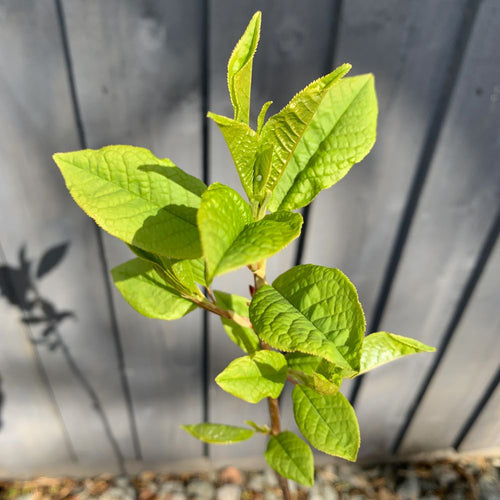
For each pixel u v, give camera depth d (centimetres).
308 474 36
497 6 49
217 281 63
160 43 49
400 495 81
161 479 83
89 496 79
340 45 50
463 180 59
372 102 34
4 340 66
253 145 27
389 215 61
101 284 63
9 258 59
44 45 48
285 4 48
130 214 30
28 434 76
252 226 26
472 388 78
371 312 69
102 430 77
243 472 84
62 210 57
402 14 49
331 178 33
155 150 54
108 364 70
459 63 51
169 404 76
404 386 77
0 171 54
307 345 27
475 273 66
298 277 30
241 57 27
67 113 52
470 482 83
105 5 47
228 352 71
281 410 77
